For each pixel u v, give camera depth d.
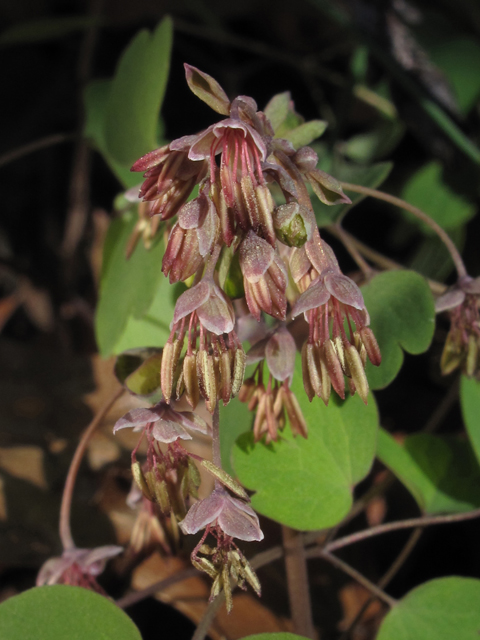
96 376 0.17
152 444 0.10
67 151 0.23
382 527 0.12
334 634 0.13
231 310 0.09
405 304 0.11
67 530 0.11
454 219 0.17
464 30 0.18
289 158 0.09
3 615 0.10
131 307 0.12
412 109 0.18
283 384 0.10
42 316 0.20
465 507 0.12
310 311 0.09
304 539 0.12
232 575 0.09
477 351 0.11
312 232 0.09
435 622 0.11
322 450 0.11
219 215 0.09
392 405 0.18
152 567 0.13
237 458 0.10
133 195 0.11
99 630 0.10
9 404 0.16
